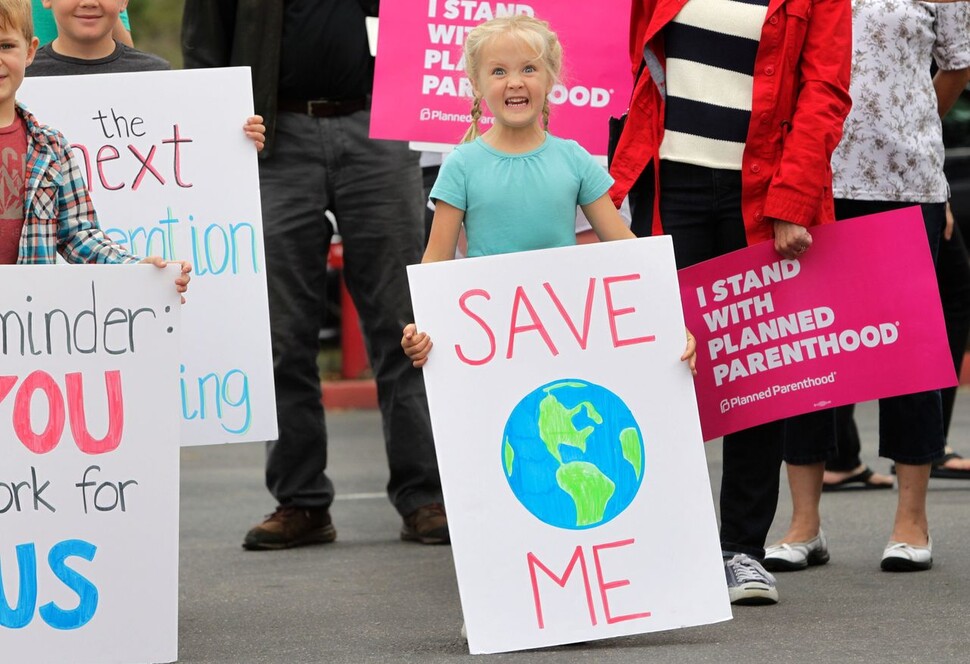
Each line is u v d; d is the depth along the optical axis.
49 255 5.87
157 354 5.64
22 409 5.50
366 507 10.25
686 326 6.64
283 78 8.42
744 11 6.52
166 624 5.62
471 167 6.03
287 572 7.76
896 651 5.59
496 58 5.96
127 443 5.60
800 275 6.59
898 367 6.57
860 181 7.43
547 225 6.00
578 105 8.22
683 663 5.45
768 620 6.22
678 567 5.80
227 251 7.12
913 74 7.51
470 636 5.69
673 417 5.88
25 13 5.79
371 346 8.76
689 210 6.66
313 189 8.51
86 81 7.12
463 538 5.73
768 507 6.71
